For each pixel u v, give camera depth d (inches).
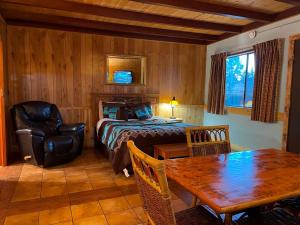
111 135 150.6
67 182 124.8
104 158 169.2
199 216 59.3
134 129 145.3
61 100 191.2
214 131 86.0
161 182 40.5
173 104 215.9
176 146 138.7
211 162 67.1
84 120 199.5
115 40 203.2
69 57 190.4
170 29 198.2
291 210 68.2
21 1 127.6
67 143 151.7
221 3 139.7
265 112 166.2
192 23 171.2
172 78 227.5
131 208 98.8
